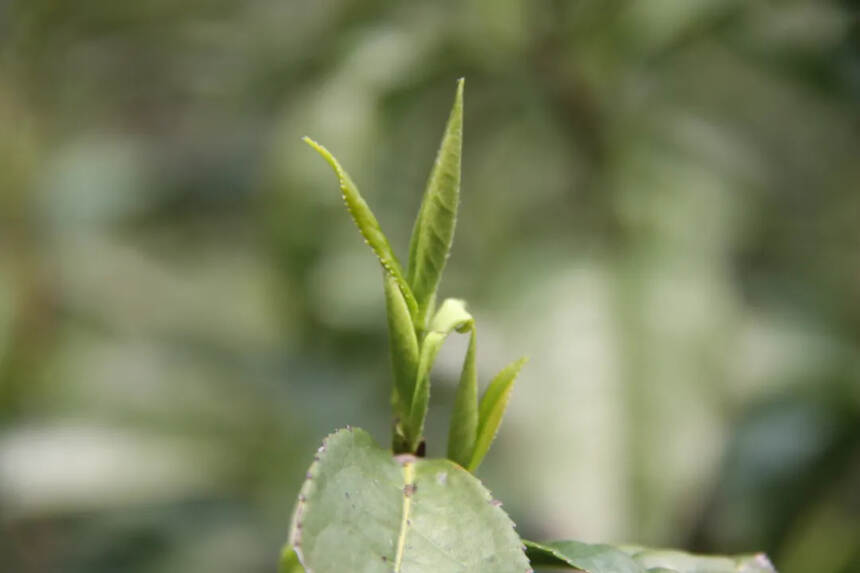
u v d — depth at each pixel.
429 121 0.64
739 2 0.57
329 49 0.66
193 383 0.68
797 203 0.68
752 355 0.60
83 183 0.79
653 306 0.54
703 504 0.56
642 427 0.50
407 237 0.66
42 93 0.78
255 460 0.67
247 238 0.83
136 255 0.79
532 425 0.51
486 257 0.62
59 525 0.74
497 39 0.58
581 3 0.57
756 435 0.58
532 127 0.61
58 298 0.73
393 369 0.31
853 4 0.56
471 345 0.31
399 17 0.62
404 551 0.29
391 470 0.30
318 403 0.68
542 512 0.56
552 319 0.54
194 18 0.81
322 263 0.62
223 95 0.86
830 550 0.54
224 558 0.66
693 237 0.56
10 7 0.74
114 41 0.83
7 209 0.72
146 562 0.66
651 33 0.56
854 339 0.63
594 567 0.30
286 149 0.60
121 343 0.73
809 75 0.58
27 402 0.68
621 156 0.58
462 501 0.30
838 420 0.58
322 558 0.29
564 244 0.58
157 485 0.64
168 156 0.84
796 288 0.65
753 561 0.31
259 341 0.73
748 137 0.65
